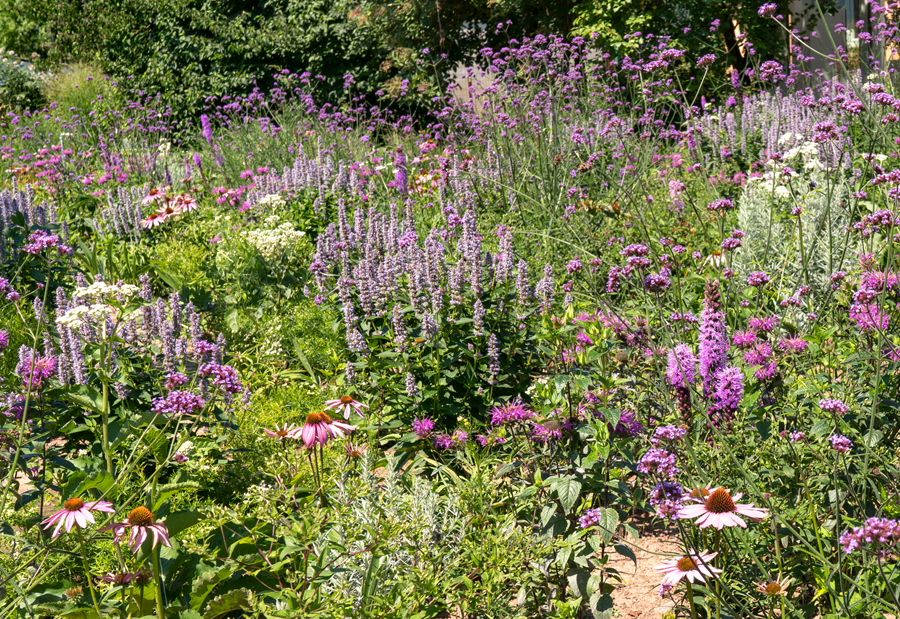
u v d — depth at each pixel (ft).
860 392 11.29
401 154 30.53
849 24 47.65
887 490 10.16
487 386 15.97
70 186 33.91
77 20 75.77
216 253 24.07
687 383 10.39
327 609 8.60
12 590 9.32
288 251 21.72
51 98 64.03
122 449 12.44
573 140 27.12
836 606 8.45
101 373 10.93
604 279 18.37
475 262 16.49
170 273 20.81
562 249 21.48
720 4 50.88
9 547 10.52
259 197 27.66
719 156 28.89
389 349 16.14
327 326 18.51
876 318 12.07
